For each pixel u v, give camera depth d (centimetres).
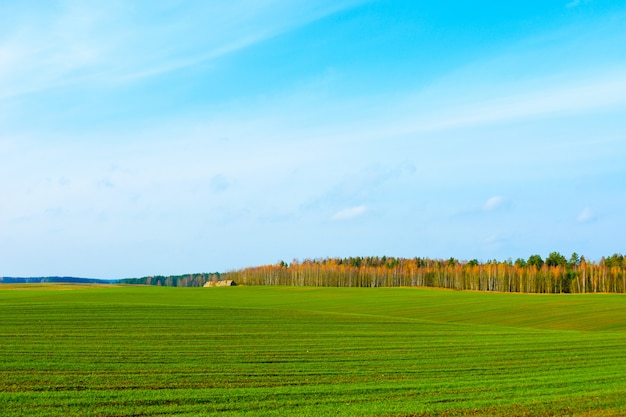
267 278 17800
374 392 2081
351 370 2578
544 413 1773
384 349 3309
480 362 2883
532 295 9575
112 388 2069
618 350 3406
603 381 2359
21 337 3353
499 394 2059
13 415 1670
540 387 2209
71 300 6744
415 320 5438
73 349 2944
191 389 2086
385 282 16088
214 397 1958
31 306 5344
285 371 2509
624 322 5922
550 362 2916
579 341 3856
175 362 2659
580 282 13825
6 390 1981
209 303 7369
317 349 3234
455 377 2436
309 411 1781
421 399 1969
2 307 5225
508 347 3491
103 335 3544
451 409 1819
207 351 3030
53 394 1938
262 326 4359
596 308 7106
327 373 2486
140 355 2823
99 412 1728
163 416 1703
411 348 3378
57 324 4044
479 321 6181
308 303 7975
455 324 5153
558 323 5931
